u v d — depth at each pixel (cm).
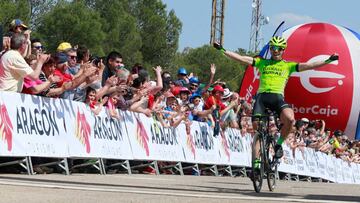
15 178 1223
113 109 1723
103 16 10100
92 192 979
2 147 1294
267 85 1300
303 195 1190
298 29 4266
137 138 1841
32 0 9150
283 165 2842
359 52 4203
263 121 1292
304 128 3306
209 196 1001
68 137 1512
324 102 4156
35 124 1398
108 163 1838
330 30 4231
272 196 1106
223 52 1316
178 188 1235
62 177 1362
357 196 1247
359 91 4138
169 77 2153
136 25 11106
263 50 3672
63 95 1588
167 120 2033
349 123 4181
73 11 8588
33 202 796
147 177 1642
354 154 4275
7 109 1312
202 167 2391
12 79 1330
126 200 869
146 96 1886
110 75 1778
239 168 2683
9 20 7244
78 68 1695
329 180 3547
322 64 1293
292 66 1307
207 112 2280
